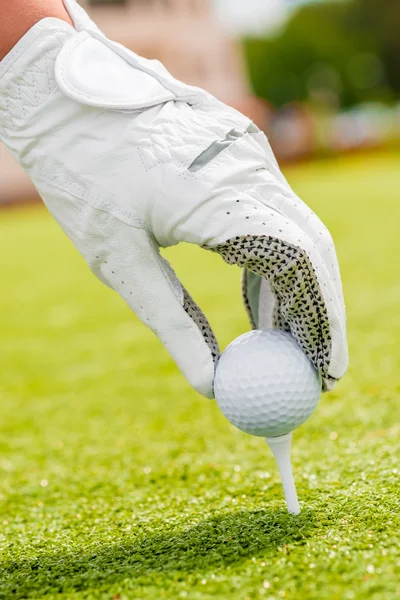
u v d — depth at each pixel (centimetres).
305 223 64
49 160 64
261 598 60
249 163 63
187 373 65
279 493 74
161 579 63
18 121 64
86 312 169
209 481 78
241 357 64
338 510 68
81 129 63
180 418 95
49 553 69
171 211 63
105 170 63
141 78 64
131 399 106
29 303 184
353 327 127
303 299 63
